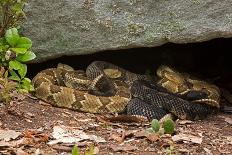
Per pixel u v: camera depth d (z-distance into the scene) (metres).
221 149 6.98
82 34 9.00
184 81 9.64
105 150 6.49
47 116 7.73
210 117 8.80
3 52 8.05
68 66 9.59
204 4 8.62
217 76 10.90
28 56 7.84
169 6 8.71
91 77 9.15
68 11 8.95
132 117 7.98
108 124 7.75
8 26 8.41
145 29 8.81
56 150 6.33
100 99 8.57
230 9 8.59
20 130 6.91
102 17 8.88
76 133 6.98
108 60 10.27
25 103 8.11
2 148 6.16
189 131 7.66
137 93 8.79
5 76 7.59
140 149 6.62
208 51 10.95
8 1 8.12
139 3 8.77
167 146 6.78
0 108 7.49
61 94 8.48
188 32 8.71
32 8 8.97
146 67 10.42
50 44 9.10
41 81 8.72
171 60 10.58
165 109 8.52
